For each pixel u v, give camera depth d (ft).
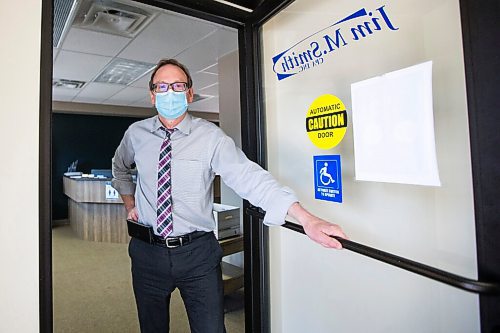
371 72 3.34
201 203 4.61
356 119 3.53
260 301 5.03
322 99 4.00
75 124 21.84
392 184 3.22
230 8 4.65
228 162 4.27
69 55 11.05
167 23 8.48
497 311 2.16
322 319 4.22
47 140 3.34
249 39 4.85
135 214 5.07
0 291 3.16
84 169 22.13
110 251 13.85
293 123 4.50
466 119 2.57
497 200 2.12
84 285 9.96
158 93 4.44
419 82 2.86
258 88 4.89
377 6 3.27
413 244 3.05
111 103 21.02
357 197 3.61
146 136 4.79
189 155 4.54
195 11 4.47
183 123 4.62
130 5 7.47
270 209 3.54
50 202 3.36
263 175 3.85
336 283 4.00
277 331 5.01
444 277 2.28
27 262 3.25
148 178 4.69
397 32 3.08
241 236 8.50
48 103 3.35
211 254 4.68
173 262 4.43
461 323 2.75
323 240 3.05
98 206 15.56
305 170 4.34
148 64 12.15
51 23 3.40
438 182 2.77
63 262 12.29
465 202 2.62
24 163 3.23
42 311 3.29
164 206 4.46
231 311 8.31
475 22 2.17
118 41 9.73
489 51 2.11
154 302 4.68
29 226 3.25
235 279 8.32
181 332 7.04
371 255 2.77
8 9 3.20
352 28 3.56
